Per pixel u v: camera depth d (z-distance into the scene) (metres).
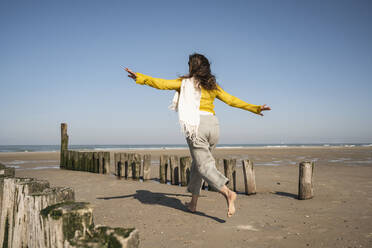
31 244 1.65
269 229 2.68
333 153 19.64
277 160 13.05
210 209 3.50
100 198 4.22
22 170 8.81
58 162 12.57
